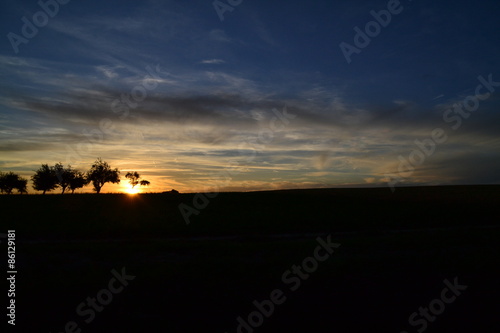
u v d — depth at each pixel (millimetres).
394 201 48625
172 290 9781
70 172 71938
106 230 22531
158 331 7270
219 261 12883
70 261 13133
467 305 8797
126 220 27469
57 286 9836
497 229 22578
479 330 7340
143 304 8750
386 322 7801
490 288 10109
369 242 17375
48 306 8492
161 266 12117
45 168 70062
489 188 78188
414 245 16766
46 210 33656
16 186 73812
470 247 16391
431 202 46719
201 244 16766
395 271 11906
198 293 9594
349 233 23109
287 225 26047
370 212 34688
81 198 47875
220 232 23219
